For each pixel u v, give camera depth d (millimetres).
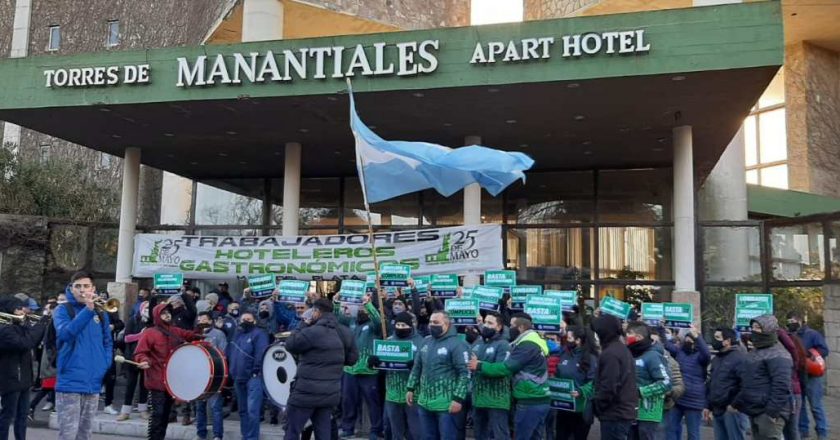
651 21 10633
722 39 10383
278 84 11930
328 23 20969
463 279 14102
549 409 7867
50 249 18766
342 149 16031
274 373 8969
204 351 8648
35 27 35062
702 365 8438
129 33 32688
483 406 7758
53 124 14133
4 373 7766
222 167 18344
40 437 9898
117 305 7410
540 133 14258
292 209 15281
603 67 10758
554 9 21078
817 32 28406
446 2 23125
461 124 13633
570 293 9828
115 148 16328
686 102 12047
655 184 17375
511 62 11094
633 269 17016
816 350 10406
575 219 17547
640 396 7191
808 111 29156
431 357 7797
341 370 7441
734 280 17359
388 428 9070
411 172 11203
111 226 19000
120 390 14031
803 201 25328
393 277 10195
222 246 14875
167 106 12680
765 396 7121
